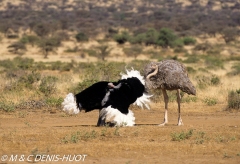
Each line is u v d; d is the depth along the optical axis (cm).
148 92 3222
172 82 3183
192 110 4178
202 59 15725
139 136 2830
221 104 4484
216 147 2570
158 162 2295
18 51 18588
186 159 2356
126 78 3155
